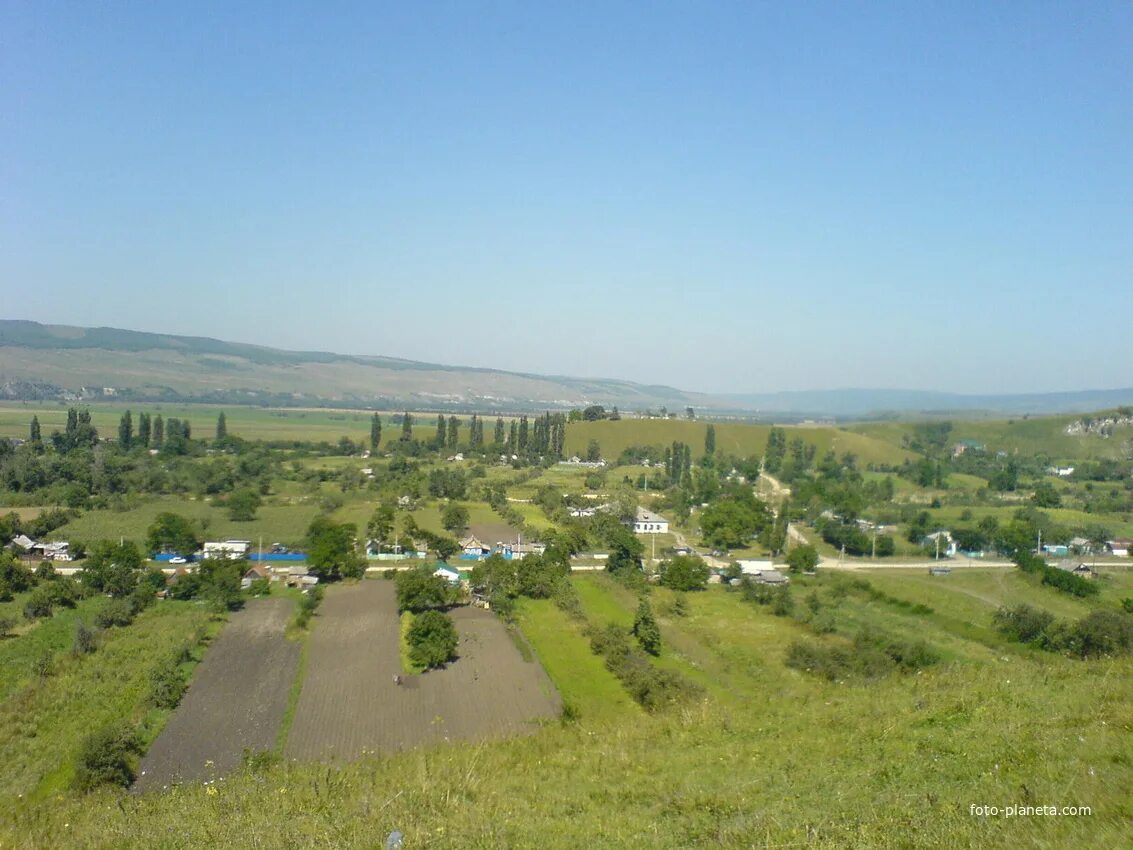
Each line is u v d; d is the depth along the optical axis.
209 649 48.94
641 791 15.26
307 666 45.97
